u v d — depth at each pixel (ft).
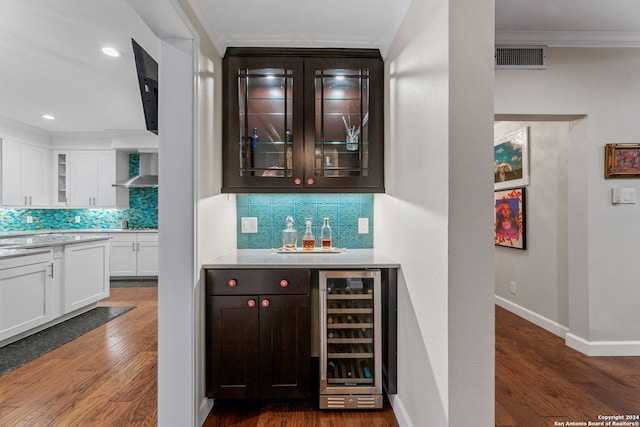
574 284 8.18
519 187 10.55
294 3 5.11
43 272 9.20
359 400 5.50
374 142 6.46
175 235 4.83
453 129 3.53
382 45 6.29
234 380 5.33
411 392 4.75
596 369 7.10
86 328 9.56
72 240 10.22
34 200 15.56
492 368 3.57
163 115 4.83
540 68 7.77
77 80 9.63
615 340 7.79
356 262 5.55
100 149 16.44
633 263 7.79
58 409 5.55
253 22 5.60
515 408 5.72
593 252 7.83
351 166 6.66
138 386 6.30
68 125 14.96
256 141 6.51
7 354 7.77
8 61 8.36
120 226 17.53
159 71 4.84
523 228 10.29
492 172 3.56
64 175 16.80
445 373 3.62
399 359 5.34
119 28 6.73
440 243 3.75
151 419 5.27
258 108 6.49
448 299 3.55
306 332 5.38
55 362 7.34
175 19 4.34
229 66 6.33
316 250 6.77
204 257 5.35
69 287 10.18
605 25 7.25
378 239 7.06
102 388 6.23
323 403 5.49
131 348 8.13
